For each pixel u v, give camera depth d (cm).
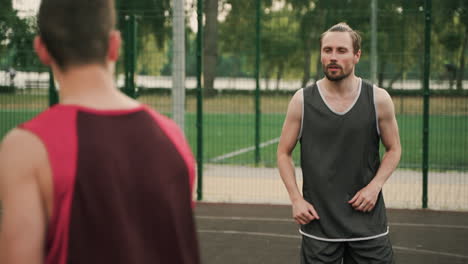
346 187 356
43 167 139
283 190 1009
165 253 150
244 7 1322
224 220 800
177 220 153
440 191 988
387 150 366
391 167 358
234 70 1291
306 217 354
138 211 147
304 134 363
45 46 152
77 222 140
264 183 1069
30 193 137
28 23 1004
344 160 356
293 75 1302
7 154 138
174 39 924
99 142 144
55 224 141
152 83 1068
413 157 1307
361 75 1144
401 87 1096
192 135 1750
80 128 144
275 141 1697
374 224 357
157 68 1068
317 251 358
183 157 158
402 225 780
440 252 650
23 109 1018
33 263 135
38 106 1016
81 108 146
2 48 1011
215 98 1277
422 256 634
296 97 367
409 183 1050
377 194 351
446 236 722
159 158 152
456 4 1292
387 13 1084
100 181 142
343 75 350
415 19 1068
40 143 140
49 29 148
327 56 351
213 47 1302
